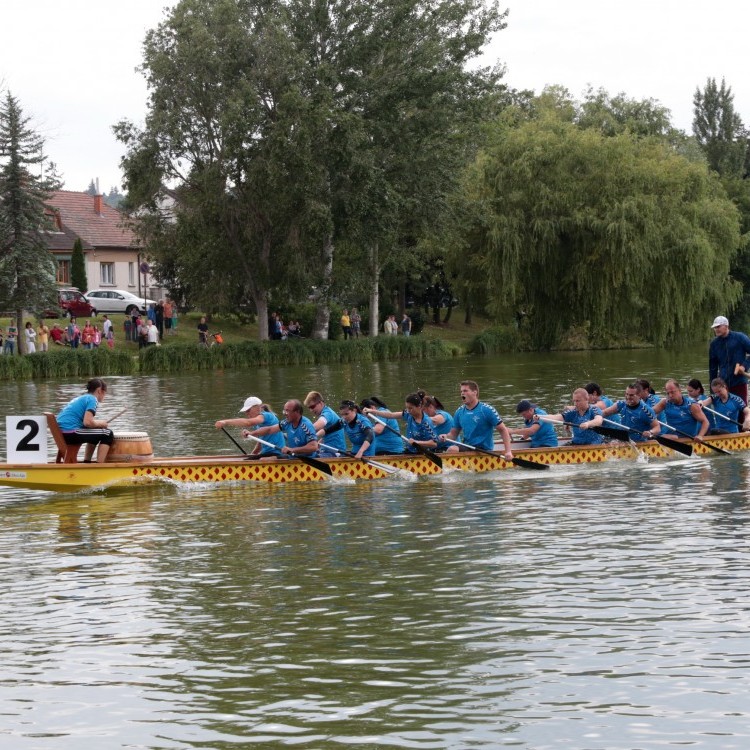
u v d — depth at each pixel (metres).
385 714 8.59
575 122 77.75
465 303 67.69
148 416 30.53
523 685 9.08
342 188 55.41
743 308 79.62
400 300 76.06
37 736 8.38
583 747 7.95
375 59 57.50
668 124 81.81
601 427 19.92
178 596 11.85
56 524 15.65
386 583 12.19
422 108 57.78
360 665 9.62
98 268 77.25
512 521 15.34
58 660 9.92
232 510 16.50
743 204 86.50
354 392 37.12
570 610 11.00
